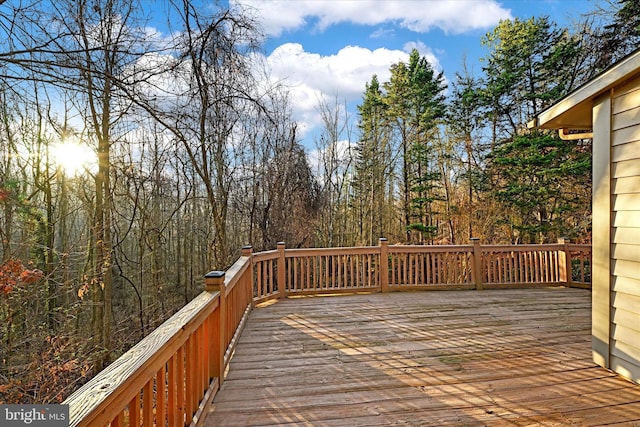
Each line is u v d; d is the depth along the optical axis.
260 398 2.59
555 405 2.47
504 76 14.22
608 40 10.80
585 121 3.99
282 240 10.58
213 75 7.30
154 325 8.87
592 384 2.78
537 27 13.44
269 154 10.33
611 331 3.01
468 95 15.75
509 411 2.40
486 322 4.44
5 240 5.62
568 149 12.02
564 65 12.64
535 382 2.82
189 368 2.09
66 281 6.80
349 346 3.66
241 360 3.31
